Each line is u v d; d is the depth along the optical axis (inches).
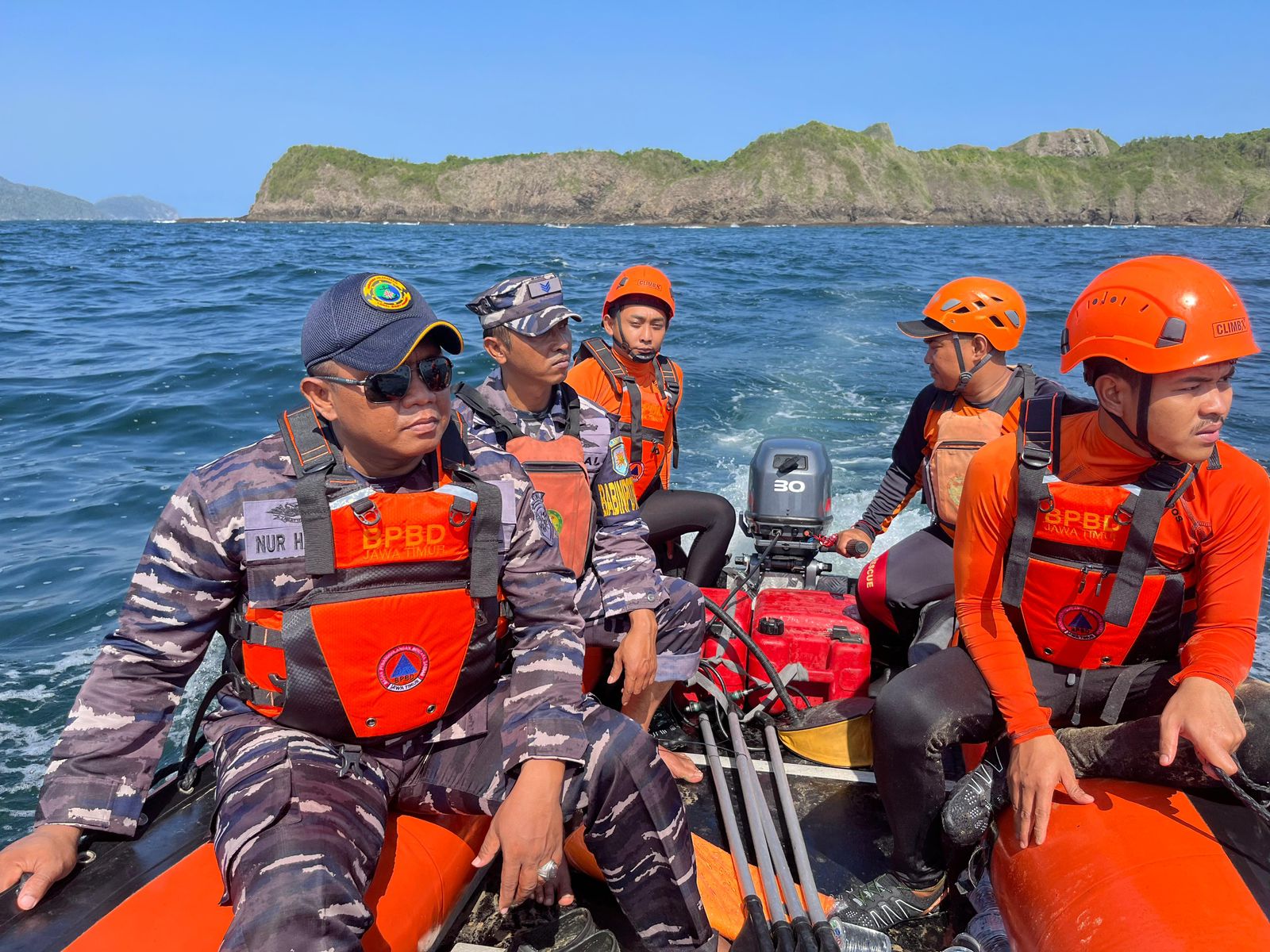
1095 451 75.7
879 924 86.2
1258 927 60.6
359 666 68.6
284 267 1056.8
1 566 211.6
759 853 87.8
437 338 67.9
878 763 87.1
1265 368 443.5
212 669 171.0
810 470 146.8
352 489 67.6
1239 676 71.2
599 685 128.8
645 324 141.4
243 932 56.0
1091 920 64.7
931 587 122.8
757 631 121.0
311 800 64.6
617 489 107.9
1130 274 71.0
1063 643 81.0
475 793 73.8
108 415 341.1
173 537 68.1
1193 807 72.1
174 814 77.6
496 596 74.2
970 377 124.0
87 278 901.2
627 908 74.5
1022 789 74.3
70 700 157.8
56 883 67.6
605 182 7859.3
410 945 68.1
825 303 724.7
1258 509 72.5
